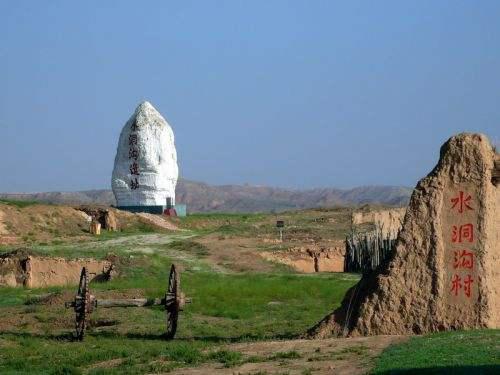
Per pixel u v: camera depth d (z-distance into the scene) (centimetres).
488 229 2270
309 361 1922
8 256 4722
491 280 2252
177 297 2597
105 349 2392
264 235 6694
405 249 2297
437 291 2252
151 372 1975
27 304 3572
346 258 5341
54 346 2500
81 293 2619
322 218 7738
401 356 1812
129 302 2634
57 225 6838
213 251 5681
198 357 2116
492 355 1762
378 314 2258
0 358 2336
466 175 2305
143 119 8350
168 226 7475
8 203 7012
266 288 3869
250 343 2314
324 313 3167
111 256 4856
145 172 8269
